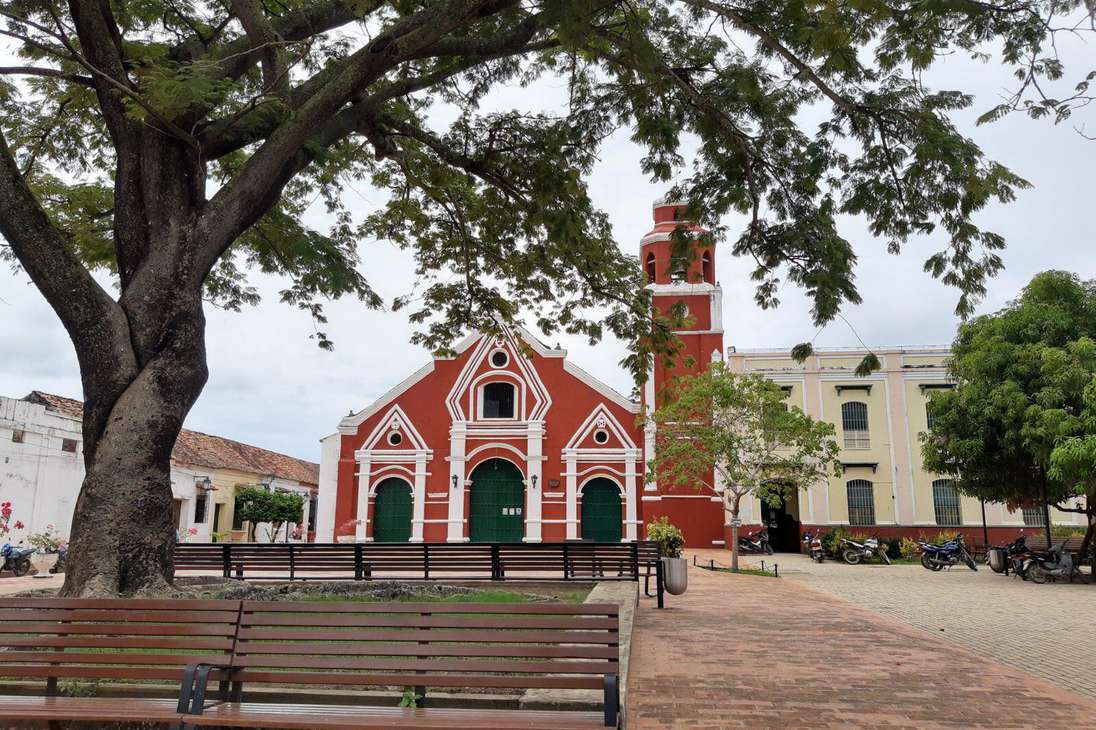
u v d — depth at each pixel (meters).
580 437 32.28
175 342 8.33
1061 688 6.89
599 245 12.51
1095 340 20.14
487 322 15.20
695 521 30.89
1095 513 21.06
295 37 10.23
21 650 6.05
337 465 32.84
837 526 32.09
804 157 10.06
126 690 5.52
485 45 9.60
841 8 6.98
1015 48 7.28
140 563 7.73
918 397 32.91
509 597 10.55
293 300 13.34
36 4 8.05
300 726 4.24
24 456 23.05
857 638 9.42
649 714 5.75
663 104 9.90
